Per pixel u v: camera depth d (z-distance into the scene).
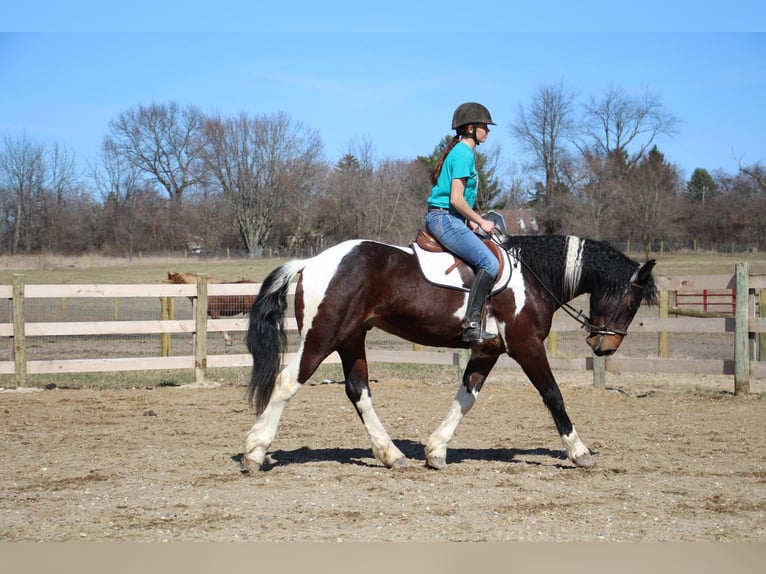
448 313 6.18
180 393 11.17
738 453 7.06
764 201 56.59
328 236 66.19
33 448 7.27
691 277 11.09
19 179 67.12
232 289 12.31
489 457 6.97
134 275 39.97
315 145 66.69
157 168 73.00
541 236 6.60
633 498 5.46
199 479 6.01
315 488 5.75
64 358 14.87
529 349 6.34
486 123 6.33
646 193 52.56
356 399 6.54
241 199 65.38
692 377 12.84
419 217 59.88
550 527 4.79
